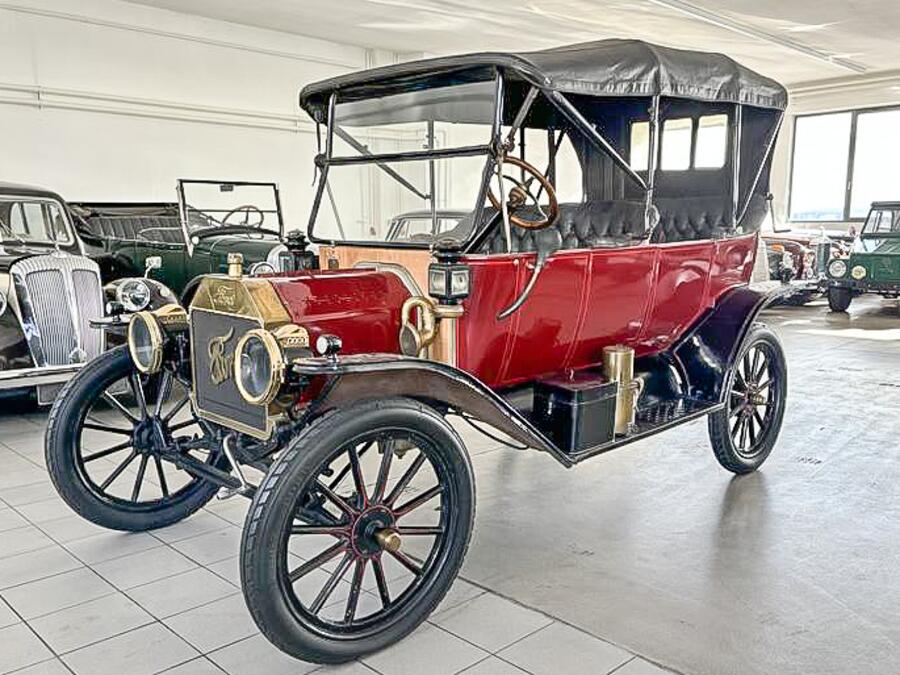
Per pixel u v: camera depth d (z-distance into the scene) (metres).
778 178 13.65
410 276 2.66
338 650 2.11
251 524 1.96
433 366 2.21
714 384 3.48
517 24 8.73
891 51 10.35
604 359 3.02
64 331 4.58
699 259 3.42
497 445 4.27
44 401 4.55
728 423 3.55
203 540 2.99
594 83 2.67
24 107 7.32
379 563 2.24
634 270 3.07
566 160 3.88
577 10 8.15
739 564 2.78
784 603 2.50
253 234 6.74
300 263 3.15
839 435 4.43
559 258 2.74
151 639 2.29
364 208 3.17
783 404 3.93
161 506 3.08
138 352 2.76
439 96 2.78
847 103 12.77
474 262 2.50
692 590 2.59
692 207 3.81
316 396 2.30
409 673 2.12
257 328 2.28
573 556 2.85
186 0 7.81
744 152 3.81
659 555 2.86
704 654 2.20
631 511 3.29
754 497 3.46
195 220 6.32
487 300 2.56
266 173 9.30
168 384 2.98
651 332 3.38
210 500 3.30
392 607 2.25
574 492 3.52
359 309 2.48
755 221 3.79
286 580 2.02
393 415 2.13
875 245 9.70
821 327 8.70
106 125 7.87
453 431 2.29
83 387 2.87
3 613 2.44
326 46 9.72
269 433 2.27
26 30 7.26
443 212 2.81
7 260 4.61
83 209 6.59
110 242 6.16
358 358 2.11
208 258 6.12
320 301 2.42
